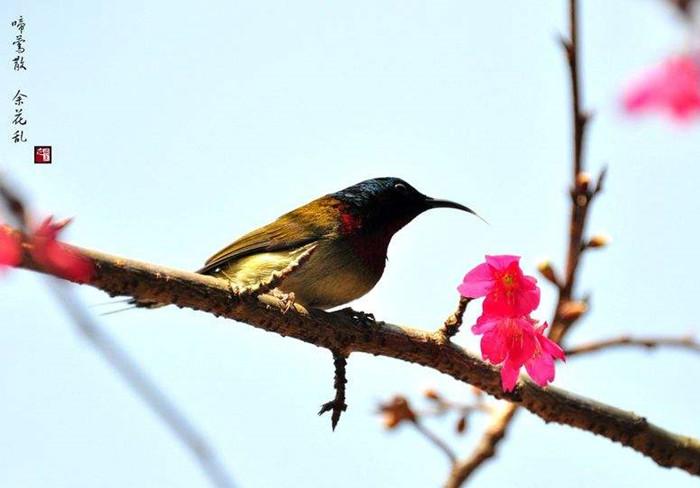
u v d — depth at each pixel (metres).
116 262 7.88
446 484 8.89
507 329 7.71
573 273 8.18
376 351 9.59
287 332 9.30
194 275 8.52
